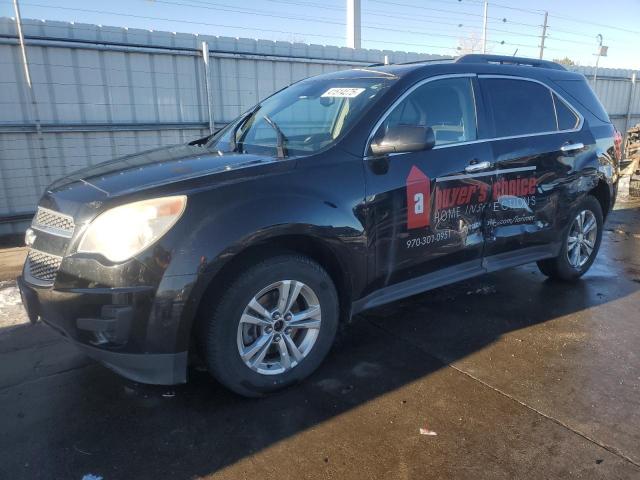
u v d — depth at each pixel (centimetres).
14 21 656
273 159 304
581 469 239
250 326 288
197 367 325
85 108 727
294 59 902
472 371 326
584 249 491
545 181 419
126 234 248
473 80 387
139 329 252
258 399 295
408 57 1072
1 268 550
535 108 424
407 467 241
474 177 366
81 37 707
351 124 324
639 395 299
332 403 291
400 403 291
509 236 404
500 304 437
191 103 813
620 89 1509
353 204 306
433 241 352
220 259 258
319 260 318
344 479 233
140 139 779
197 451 251
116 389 304
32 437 260
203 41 794
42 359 341
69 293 253
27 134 690
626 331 385
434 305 435
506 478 234
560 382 313
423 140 307
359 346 360
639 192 983
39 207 298
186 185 265
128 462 243
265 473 237
